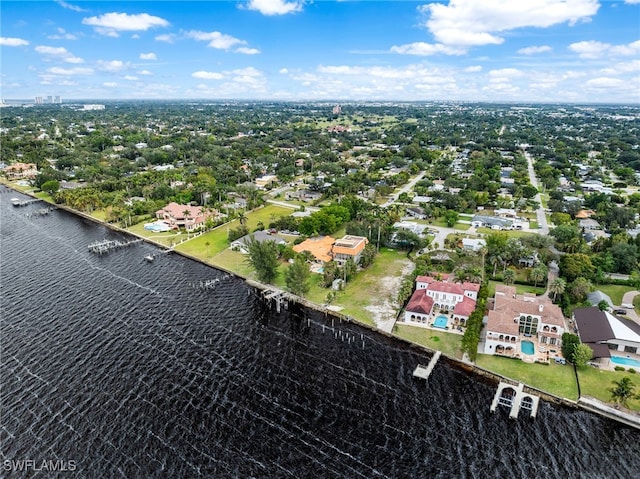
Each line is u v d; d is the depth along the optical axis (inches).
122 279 5659.5
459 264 5693.9
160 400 3454.7
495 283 5457.7
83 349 4094.5
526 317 4264.3
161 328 4485.7
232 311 4872.0
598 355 3806.6
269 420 3270.2
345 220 7721.5
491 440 3120.1
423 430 3201.3
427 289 4899.1
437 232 7421.3
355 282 5531.5
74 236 7406.5
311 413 3348.9
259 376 3767.2
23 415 3272.6
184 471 2839.6
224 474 2822.3
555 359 3917.3
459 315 4537.4
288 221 7367.1
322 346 4220.0
